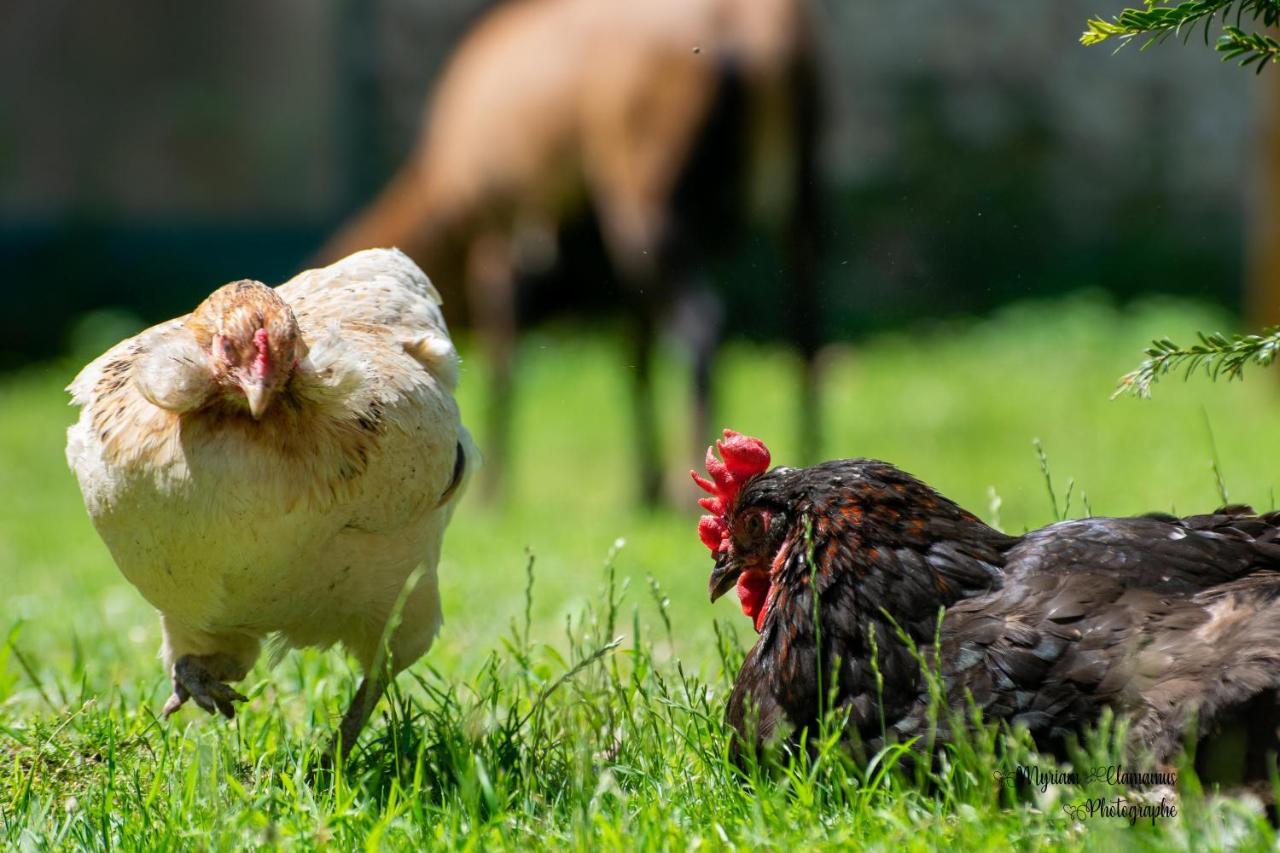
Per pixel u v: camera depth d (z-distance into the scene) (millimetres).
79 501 15086
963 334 23188
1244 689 4414
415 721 5973
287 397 5152
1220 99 26000
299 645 5984
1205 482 11766
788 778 4855
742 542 5566
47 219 27172
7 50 27359
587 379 21828
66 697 6488
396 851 4625
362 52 26688
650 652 6199
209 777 5148
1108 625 4812
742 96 12805
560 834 4742
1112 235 25812
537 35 14555
